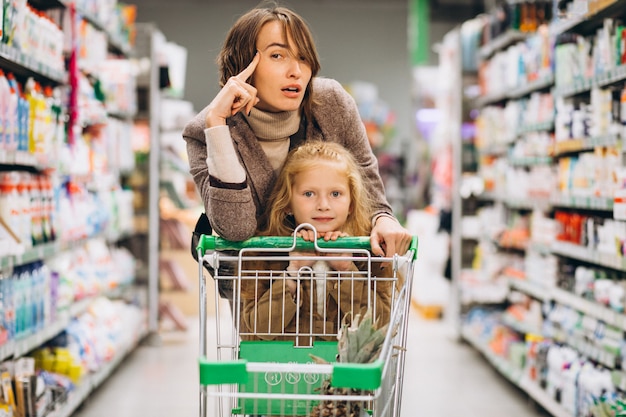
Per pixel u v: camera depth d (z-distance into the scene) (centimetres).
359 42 1545
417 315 820
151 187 664
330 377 202
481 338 611
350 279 213
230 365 173
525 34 580
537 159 509
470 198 691
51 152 403
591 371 393
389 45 1548
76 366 427
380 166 1305
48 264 432
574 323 430
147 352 630
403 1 1538
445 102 784
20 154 349
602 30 391
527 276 538
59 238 420
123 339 552
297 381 209
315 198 227
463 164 692
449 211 717
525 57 540
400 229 221
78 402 415
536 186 507
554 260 468
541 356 459
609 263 368
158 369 568
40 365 421
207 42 1503
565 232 449
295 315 227
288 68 230
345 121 255
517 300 578
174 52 736
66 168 429
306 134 253
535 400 468
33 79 394
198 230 239
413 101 1109
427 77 983
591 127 405
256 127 238
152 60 662
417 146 1041
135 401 479
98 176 521
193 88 1503
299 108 248
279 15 232
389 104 1554
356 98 1416
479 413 459
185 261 783
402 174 1295
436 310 796
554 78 474
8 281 345
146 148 665
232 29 238
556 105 459
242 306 235
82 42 470
